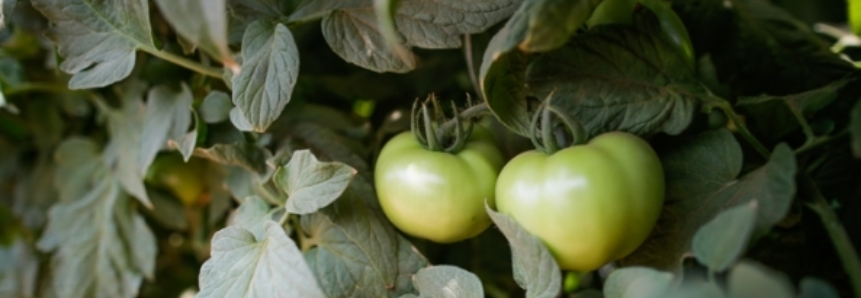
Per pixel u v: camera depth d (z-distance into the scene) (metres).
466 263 0.68
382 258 0.59
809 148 0.56
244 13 0.59
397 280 0.59
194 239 0.81
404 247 0.59
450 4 0.57
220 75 0.62
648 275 0.52
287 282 0.54
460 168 0.57
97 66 0.60
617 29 0.57
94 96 0.74
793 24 0.68
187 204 0.76
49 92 0.77
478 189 0.57
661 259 0.56
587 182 0.53
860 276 0.51
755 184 0.53
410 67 0.57
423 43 0.56
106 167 0.74
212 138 0.64
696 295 0.49
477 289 0.56
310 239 0.61
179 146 0.62
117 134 0.73
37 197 0.79
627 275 0.52
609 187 0.53
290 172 0.57
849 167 0.57
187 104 0.64
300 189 0.57
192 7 0.47
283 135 0.65
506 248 0.69
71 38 0.61
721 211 0.55
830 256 0.57
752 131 0.61
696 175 0.57
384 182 0.58
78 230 0.73
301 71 0.74
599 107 0.56
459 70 0.76
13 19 0.74
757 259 0.59
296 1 0.63
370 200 0.61
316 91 0.75
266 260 0.56
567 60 0.56
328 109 0.68
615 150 0.54
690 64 0.59
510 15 0.56
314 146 0.65
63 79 0.73
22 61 0.75
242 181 0.65
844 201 0.57
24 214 0.80
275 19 0.59
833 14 0.85
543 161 0.54
